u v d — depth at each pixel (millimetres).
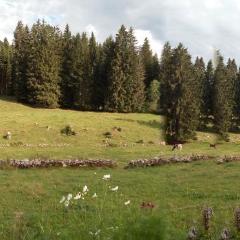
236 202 20047
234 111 104188
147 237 9594
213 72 100875
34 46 111062
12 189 24375
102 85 112625
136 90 110062
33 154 44812
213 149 54031
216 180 26781
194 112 83438
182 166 34656
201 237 14250
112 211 18578
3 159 38312
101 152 46875
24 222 17531
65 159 38375
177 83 85000
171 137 81875
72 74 112562
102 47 123938
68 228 15547
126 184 26797
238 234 13727
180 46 88812
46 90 108625
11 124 77000
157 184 26516
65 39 121500
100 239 12297
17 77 113562
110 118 90500
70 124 80625
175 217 17531
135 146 58125
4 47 137250
